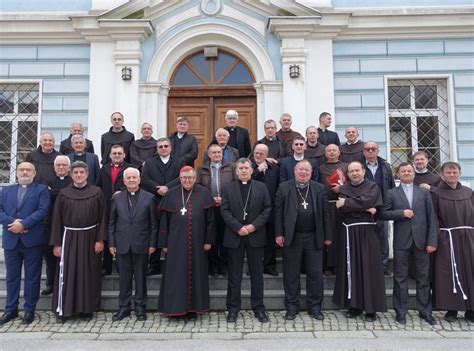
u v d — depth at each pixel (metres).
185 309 4.48
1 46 7.29
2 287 5.25
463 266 4.60
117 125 5.85
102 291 5.16
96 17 7.00
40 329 4.42
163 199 4.75
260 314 4.61
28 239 4.62
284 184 4.80
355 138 5.70
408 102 7.30
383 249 5.35
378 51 7.20
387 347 3.90
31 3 7.34
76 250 4.65
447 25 7.09
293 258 4.67
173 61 7.27
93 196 4.77
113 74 7.11
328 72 7.10
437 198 4.75
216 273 5.32
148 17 7.18
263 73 7.12
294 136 5.93
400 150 7.21
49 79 7.23
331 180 5.03
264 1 7.11
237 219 4.61
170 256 4.59
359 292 4.59
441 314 4.88
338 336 4.18
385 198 4.73
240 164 4.70
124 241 4.63
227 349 3.86
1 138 7.33
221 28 7.21
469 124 7.09
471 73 7.16
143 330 4.36
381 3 7.30
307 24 6.96
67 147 5.91
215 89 7.29
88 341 4.07
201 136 7.28
